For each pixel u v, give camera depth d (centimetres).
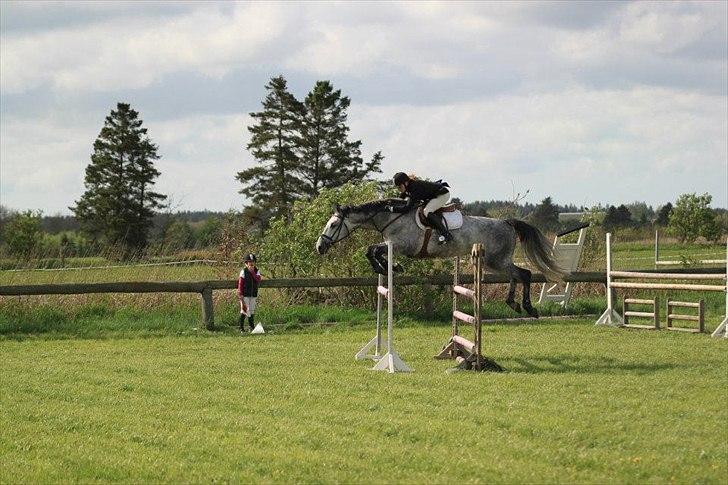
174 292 1716
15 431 819
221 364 1196
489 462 655
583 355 1216
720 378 999
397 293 1836
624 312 1617
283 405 898
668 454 664
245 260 1645
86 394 988
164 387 1021
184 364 1204
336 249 1878
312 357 1260
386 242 1198
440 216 1227
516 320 1759
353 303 1908
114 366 1196
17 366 1218
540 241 1299
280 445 734
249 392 974
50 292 1644
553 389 937
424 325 1709
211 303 1673
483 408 848
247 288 1633
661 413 805
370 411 857
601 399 874
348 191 1894
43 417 875
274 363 1204
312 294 1933
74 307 1777
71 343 1491
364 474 637
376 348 1242
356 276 1869
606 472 627
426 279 1794
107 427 823
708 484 594
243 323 1639
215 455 711
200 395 966
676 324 1666
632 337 1445
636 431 734
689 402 853
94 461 707
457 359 1211
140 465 687
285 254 1934
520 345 1346
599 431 735
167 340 1519
